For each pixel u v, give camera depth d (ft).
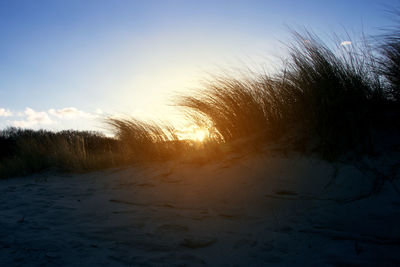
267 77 14.97
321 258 5.68
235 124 15.43
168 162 17.74
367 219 7.20
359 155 10.64
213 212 9.29
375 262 5.32
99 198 12.30
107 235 7.48
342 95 12.09
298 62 13.79
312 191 9.59
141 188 13.57
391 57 12.10
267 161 12.50
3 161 28.12
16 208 11.12
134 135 20.97
